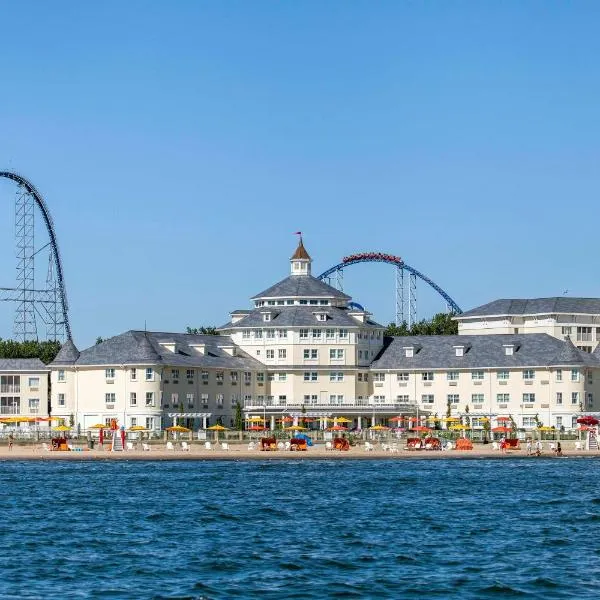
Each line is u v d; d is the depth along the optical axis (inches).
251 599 3243.1
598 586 3400.6
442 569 3629.4
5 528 4466.0
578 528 4463.6
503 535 4284.0
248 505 5191.9
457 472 6948.8
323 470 7101.4
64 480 6392.7
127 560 3767.2
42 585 3400.6
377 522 4626.0
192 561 3750.0
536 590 3348.9
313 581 3454.7
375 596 3280.0
